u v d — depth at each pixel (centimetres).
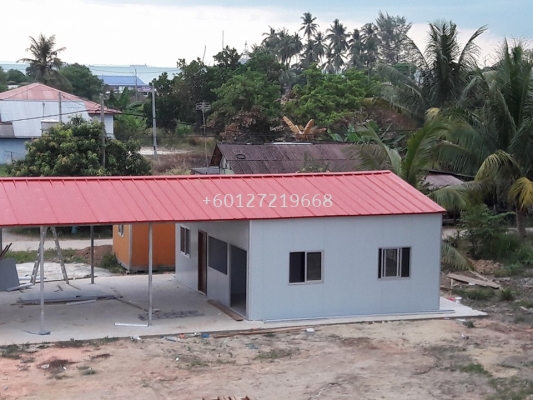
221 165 3678
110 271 2470
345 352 1552
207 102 6269
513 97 2836
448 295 2128
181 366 1434
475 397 1290
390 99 3828
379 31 12512
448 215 3556
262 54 6900
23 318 1780
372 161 2541
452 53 3741
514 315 1906
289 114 5572
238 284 1939
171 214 1708
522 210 2827
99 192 1819
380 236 1847
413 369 1445
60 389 1285
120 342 1594
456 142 2816
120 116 5869
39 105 5594
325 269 1811
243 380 1359
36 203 1706
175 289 2153
